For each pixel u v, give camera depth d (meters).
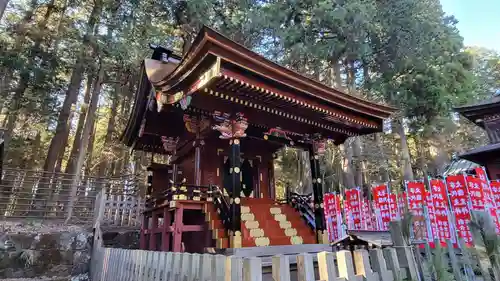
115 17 16.70
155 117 9.59
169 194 8.12
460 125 27.78
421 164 26.45
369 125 9.55
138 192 13.95
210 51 5.67
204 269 3.00
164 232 8.23
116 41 15.30
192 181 9.27
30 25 14.87
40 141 19.55
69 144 25.77
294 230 8.71
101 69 15.88
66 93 16.28
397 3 17.55
